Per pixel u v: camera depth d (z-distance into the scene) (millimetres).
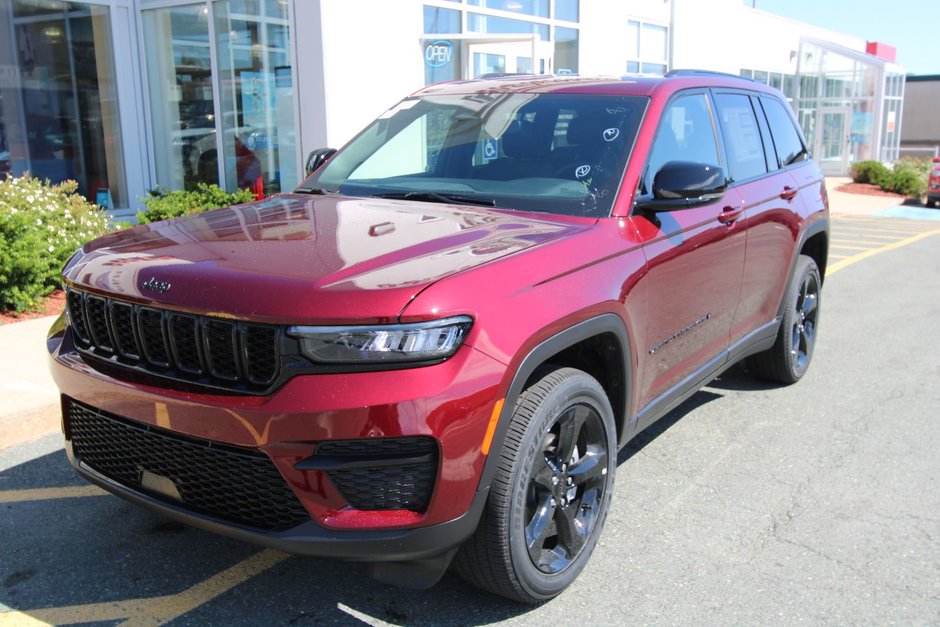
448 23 12359
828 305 8758
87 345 3072
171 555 3451
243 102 11305
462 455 2562
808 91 32156
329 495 2504
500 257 2857
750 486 4176
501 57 12688
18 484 4117
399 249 2863
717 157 4414
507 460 2744
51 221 7836
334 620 2998
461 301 2592
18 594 3145
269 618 3006
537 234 3156
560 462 3078
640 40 19641
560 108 4031
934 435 4895
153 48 11914
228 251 2922
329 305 2482
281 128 11000
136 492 2928
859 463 4477
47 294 7422
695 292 3922
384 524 2525
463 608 3084
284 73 10758
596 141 3771
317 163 4570
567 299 2947
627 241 3387
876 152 30906
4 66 10875
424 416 2477
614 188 3527
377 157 4246
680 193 3510
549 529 3088
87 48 11523
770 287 4969
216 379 2637
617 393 3447
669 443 4746
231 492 2674
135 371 2816
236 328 2561
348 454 2504
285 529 2584
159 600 3115
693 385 4148
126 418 2850
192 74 11688
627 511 3893
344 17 10305
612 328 3199
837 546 3578
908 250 13219
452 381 2525
